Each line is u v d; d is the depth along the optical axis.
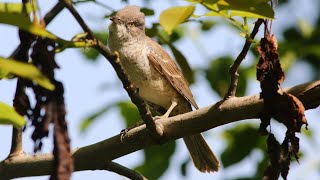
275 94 8.06
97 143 10.12
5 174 9.80
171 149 14.34
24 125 6.25
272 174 7.81
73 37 7.05
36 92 6.76
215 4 6.52
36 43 6.82
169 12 6.22
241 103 8.97
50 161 9.70
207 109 9.27
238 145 14.64
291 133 8.02
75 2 9.22
